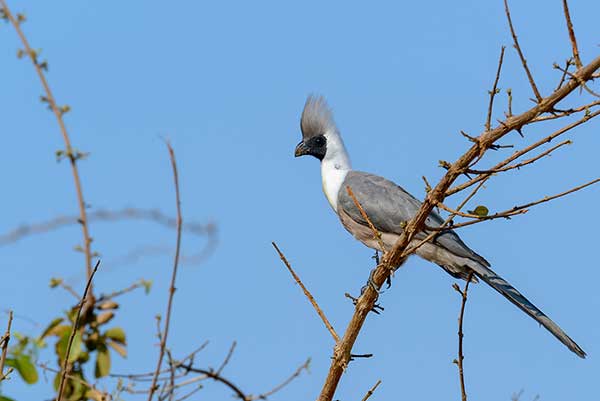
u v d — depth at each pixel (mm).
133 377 8398
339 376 9531
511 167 8469
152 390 8117
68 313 9703
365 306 9688
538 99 8297
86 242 9875
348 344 9547
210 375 8336
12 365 8977
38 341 9391
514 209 8508
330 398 9609
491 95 8430
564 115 8227
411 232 9500
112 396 8398
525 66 8266
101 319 9727
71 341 8555
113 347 9766
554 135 8180
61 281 9781
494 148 8609
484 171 8633
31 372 9031
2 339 8117
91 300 9773
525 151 8328
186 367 8266
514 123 8430
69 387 9406
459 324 8562
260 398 8453
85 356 9672
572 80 8117
